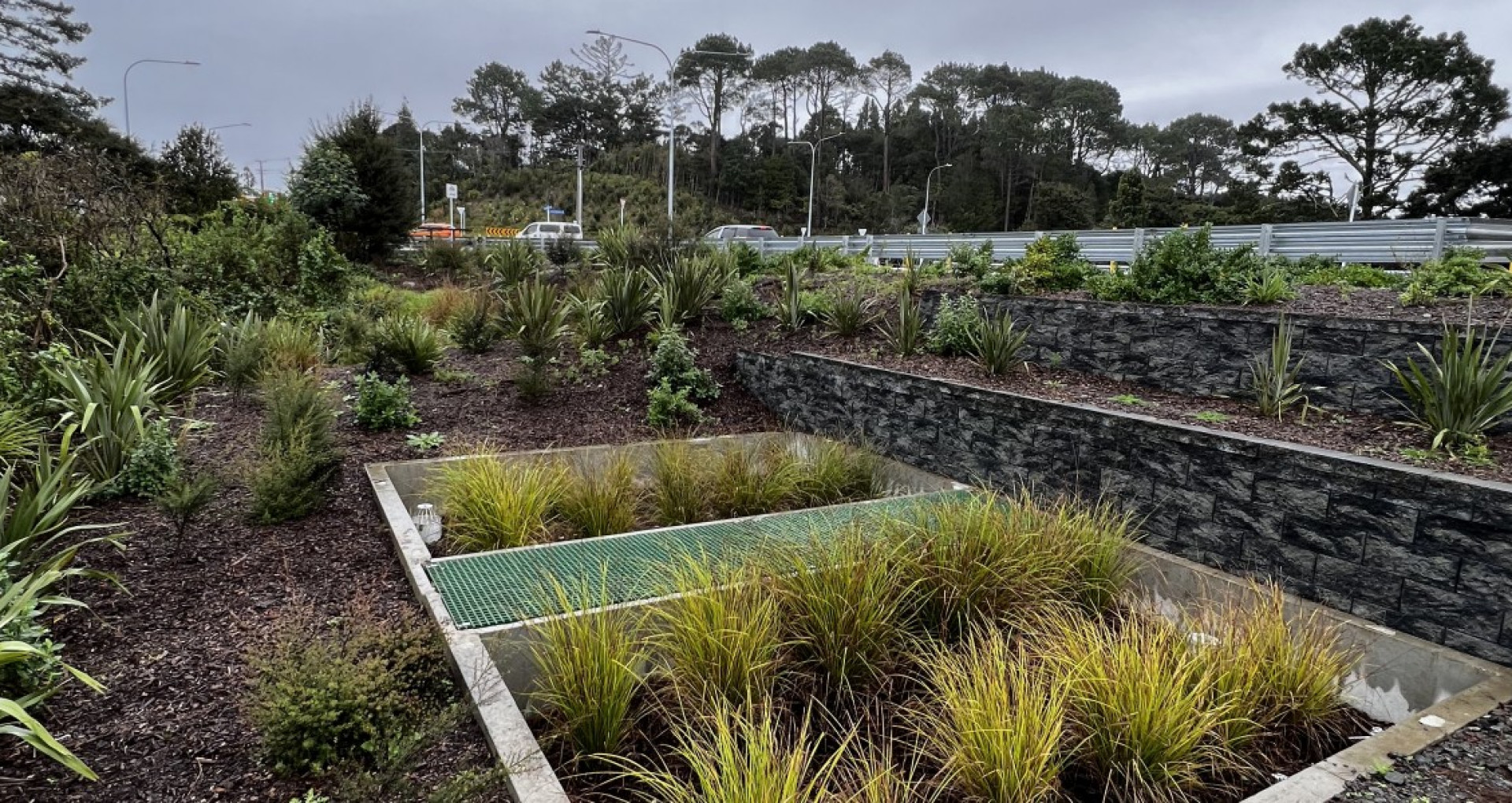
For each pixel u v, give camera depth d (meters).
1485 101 33.16
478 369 8.32
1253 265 7.00
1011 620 3.51
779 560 3.69
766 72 70.38
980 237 13.71
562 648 3.00
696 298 9.60
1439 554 3.46
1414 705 3.46
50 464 4.02
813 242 16.62
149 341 6.46
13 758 2.54
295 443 5.02
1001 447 5.62
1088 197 57.94
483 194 60.31
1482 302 5.77
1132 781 2.68
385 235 16.36
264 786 2.46
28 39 34.06
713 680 2.99
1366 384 4.96
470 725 2.81
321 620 3.53
